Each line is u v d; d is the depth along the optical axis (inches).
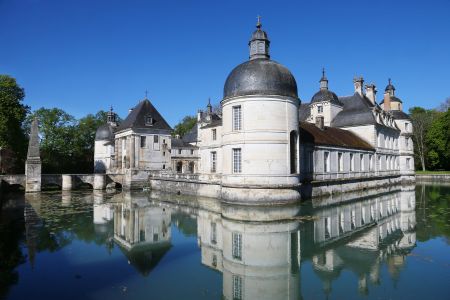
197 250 591.5
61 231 735.7
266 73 1040.8
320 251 581.6
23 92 1926.7
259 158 1016.2
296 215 882.8
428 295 392.5
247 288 419.2
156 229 767.1
